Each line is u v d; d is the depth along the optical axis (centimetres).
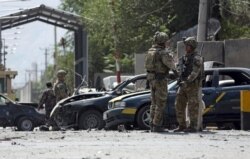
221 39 8356
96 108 4166
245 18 7956
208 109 3591
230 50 5481
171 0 8944
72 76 13325
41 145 2291
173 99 3603
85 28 11569
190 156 1895
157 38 2869
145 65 2895
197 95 2944
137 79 4128
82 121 4159
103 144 2311
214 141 2431
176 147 2181
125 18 9156
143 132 2952
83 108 4162
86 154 1956
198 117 2980
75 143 2367
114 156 1895
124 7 9175
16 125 5806
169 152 2011
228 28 8388
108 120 3756
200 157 1869
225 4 7888
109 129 3800
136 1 9119
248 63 5428
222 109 3591
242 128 3300
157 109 2900
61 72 4384
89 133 2959
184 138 2577
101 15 9662
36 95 18575
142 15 9062
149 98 3638
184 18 8931
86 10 11400
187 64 2941
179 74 2944
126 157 1867
